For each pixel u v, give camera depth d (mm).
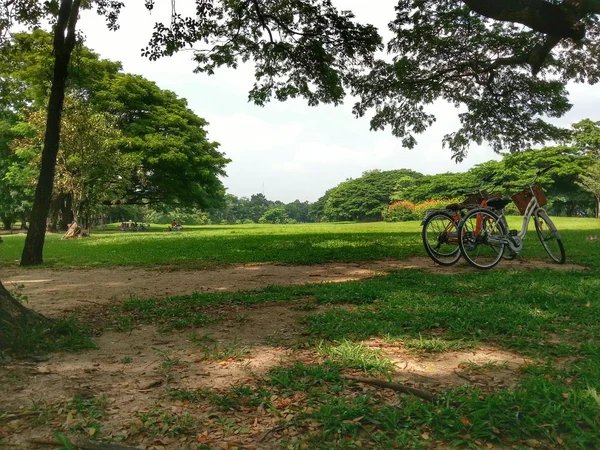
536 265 7973
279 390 2547
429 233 8258
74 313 4523
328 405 2209
